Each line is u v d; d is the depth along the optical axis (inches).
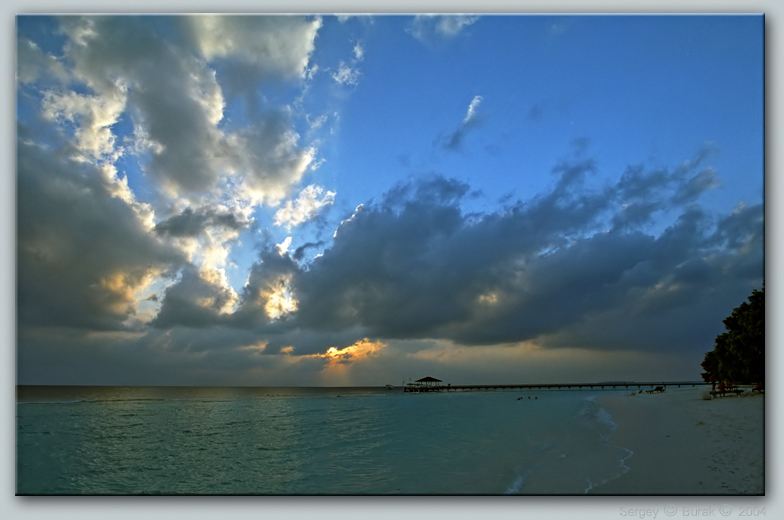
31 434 1104.2
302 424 1400.1
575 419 1286.9
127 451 868.6
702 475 475.8
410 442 916.0
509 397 3400.6
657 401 1731.1
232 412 1966.0
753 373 1089.4
